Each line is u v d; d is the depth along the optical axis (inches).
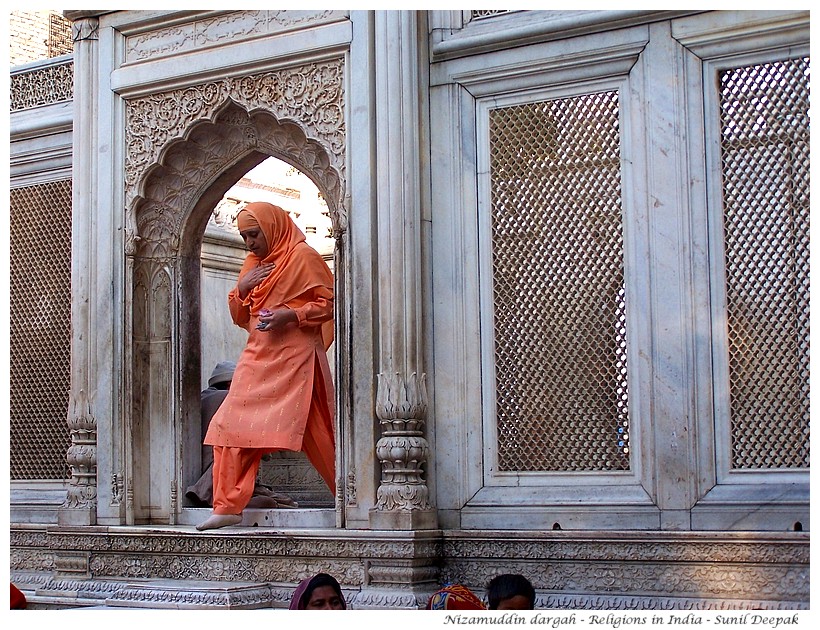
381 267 267.6
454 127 275.4
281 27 289.9
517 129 271.1
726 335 247.0
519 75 270.2
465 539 261.9
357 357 270.4
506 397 267.7
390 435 264.5
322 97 282.5
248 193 409.7
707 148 251.0
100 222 309.0
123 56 311.1
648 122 256.2
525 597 220.8
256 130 301.9
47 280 337.4
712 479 245.3
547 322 265.4
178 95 302.0
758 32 247.8
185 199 314.0
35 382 337.7
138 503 307.0
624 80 261.0
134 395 308.3
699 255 249.6
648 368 252.7
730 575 239.0
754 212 246.7
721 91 251.6
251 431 286.0
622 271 258.7
